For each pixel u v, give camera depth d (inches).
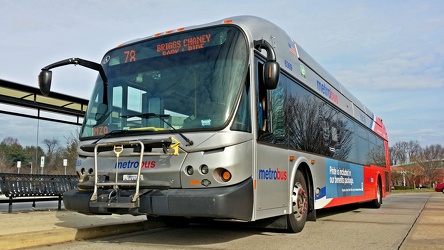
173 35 260.4
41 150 764.6
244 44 239.1
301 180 315.3
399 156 4773.6
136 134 238.8
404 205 673.6
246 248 234.2
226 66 235.6
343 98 460.4
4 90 405.7
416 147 4650.6
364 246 244.5
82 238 268.8
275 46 284.0
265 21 281.6
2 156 764.0
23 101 440.5
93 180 245.3
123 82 263.6
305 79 338.6
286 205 275.7
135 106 252.8
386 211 521.7
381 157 654.5
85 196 239.6
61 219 350.6
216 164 215.5
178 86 242.5
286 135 284.5
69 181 473.4
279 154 269.4
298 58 330.6
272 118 261.7
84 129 265.7
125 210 226.7
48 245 245.1
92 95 276.4
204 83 235.9
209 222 351.3
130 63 267.9
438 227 333.1
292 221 290.4
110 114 258.4
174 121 232.4
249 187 223.3
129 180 233.0
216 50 242.7
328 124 390.9
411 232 302.7
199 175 217.2
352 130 482.6
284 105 286.7
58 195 452.4
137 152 233.0
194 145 220.4
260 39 252.7
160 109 241.9
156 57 259.3
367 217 429.7
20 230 271.6
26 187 419.8
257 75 247.4
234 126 221.6
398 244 251.1
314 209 327.9
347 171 441.7
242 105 228.7
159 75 252.2
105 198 230.2
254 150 233.3
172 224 334.0
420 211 519.2
